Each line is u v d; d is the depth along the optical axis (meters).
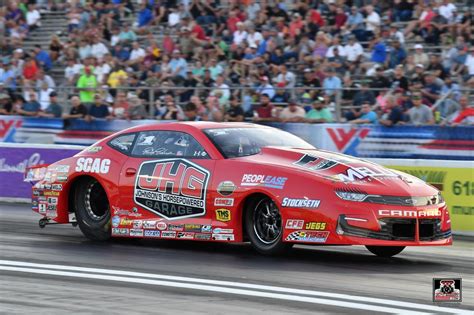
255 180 18.59
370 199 17.73
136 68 43.94
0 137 42.31
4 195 31.84
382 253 19.56
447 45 38.34
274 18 42.50
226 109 36.88
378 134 34.69
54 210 22.00
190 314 12.92
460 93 34.03
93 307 13.41
